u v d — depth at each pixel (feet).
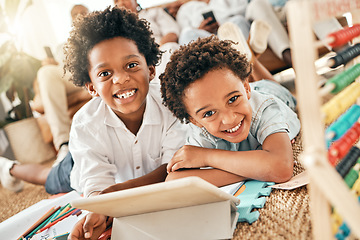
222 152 3.03
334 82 1.65
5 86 8.14
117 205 2.20
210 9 9.03
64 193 4.58
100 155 3.55
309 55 1.45
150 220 2.44
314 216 1.58
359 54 2.06
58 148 6.75
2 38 8.88
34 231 3.13
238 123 2.83
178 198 2.14
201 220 2.31
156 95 3.84
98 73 3.24
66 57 3.66
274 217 2.39
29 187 5.88
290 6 1.47
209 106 2.74
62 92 6.97
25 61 8.27
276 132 3.00
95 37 3.25
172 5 9.86
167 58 6.14
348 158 1.99
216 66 2.72
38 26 9.41
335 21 6.54
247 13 7.56
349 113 1.89
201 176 3.06
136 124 3.71
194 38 7.29
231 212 2.45
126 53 3.23
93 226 2.59
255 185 2.93
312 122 1.47
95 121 3.59
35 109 7.55
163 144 3.78
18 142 7.50
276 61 7.02
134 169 3.83
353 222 1.41
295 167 3.22
